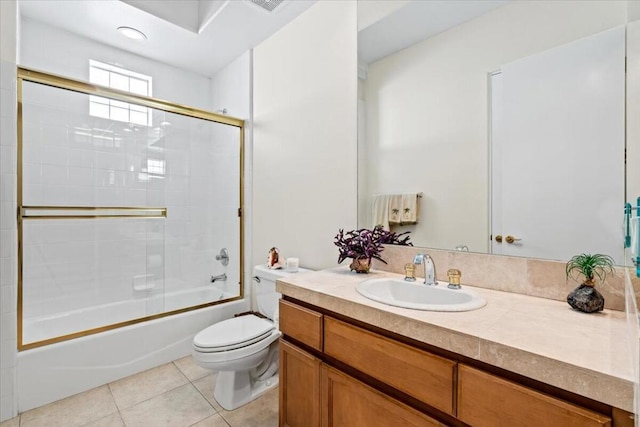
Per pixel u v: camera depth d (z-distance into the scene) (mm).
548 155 1176
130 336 2123
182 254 2902
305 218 2240
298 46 2285
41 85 2082
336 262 2027
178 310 2453
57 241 2312
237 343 1715
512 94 1269
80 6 2178
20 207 1881
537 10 1197
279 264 2260
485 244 1354
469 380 853
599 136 1053
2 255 1697
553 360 714
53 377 1829
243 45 2688
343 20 1964
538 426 739
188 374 2146
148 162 2717
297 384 1427
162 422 1667
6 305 1700
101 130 2498
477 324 929
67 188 2355
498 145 1312
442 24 1489
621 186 1010
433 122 1526
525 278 1242
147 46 2701
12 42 1766
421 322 959
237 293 2832
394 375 1028
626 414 635
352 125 1915
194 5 2498
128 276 2623
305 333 1363
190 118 2793
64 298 2340
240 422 1676
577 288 1071
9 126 1742
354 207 1911
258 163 2664
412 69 1609
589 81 1075
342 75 1971
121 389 1961
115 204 2566
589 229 1088
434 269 1404
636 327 569
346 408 1203
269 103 2553
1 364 1673
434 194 1529
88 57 2584
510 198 1279
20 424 1630
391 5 1698
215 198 3035
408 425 1000
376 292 1402
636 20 871
